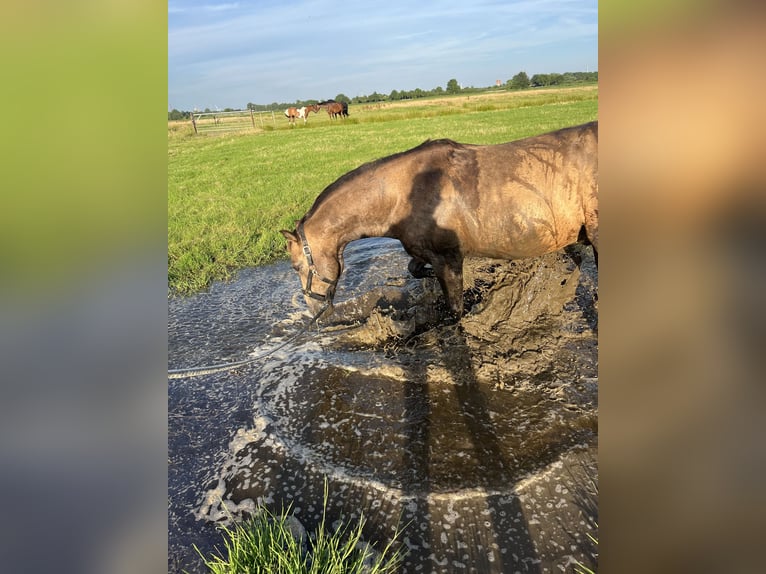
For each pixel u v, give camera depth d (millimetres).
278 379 4527
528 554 2750
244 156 19078
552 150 4230
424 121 28312
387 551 2820
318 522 3064
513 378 4273
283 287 6578
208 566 2789
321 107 39594
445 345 4723
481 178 4336
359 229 4660
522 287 5043
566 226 4305
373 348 4895
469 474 3291
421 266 5426
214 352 5070
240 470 3525
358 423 3883
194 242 8211
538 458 3381
